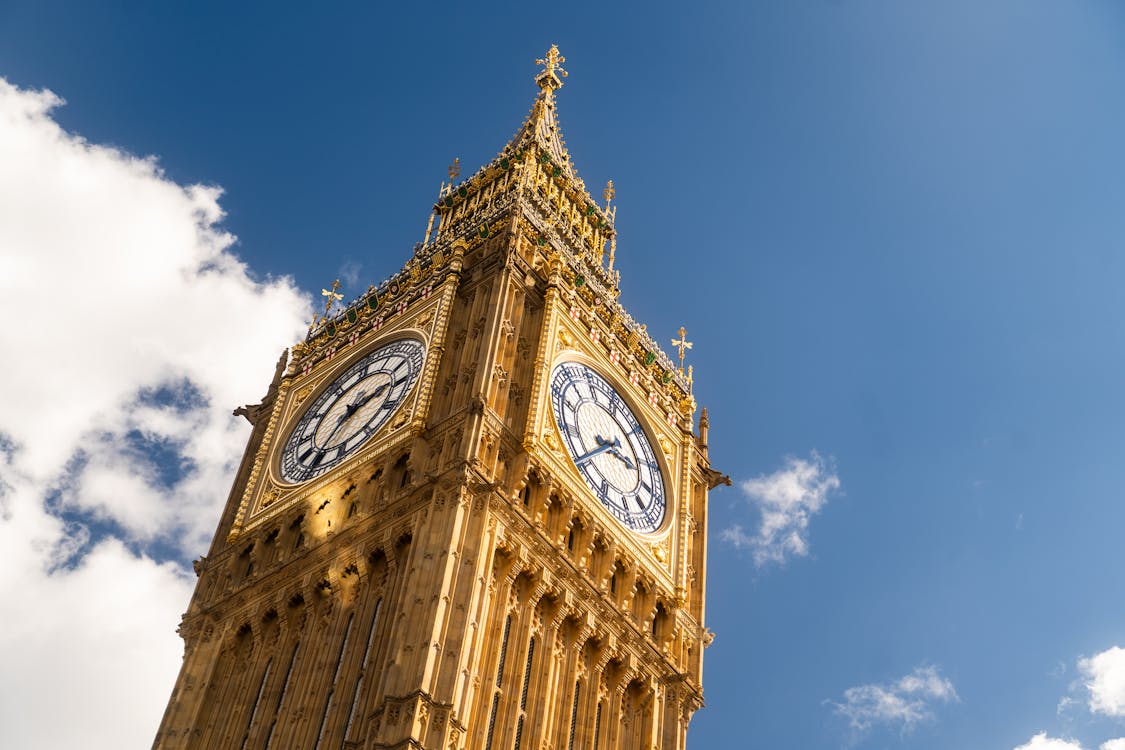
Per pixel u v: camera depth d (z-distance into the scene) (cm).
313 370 7269
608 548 6431
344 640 5897
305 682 5828
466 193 8650
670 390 7500
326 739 5531
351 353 7138
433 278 7156
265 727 5838
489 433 6203
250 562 6500
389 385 6731
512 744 5641
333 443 6694
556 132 9206
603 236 8825
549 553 6131
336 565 6094
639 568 6538
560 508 6322
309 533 6350
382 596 5888
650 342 7550
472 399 6259
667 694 6381
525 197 7981
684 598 6675
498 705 5694
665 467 7088
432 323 6844
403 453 6269
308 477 6600
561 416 6581
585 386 6869
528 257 7256
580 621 6144
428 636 5441
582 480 6469
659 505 6906
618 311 7481
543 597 6081
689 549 7012
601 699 6119
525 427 6375
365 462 6356
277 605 6206
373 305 7488
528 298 6962
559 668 6006
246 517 6681
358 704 5506
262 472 6862
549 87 9406
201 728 6038
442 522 5850
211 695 6128
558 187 8781
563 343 6881
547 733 5784
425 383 6462
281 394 7250
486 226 7494
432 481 6006
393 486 6209
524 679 5831
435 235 8325
